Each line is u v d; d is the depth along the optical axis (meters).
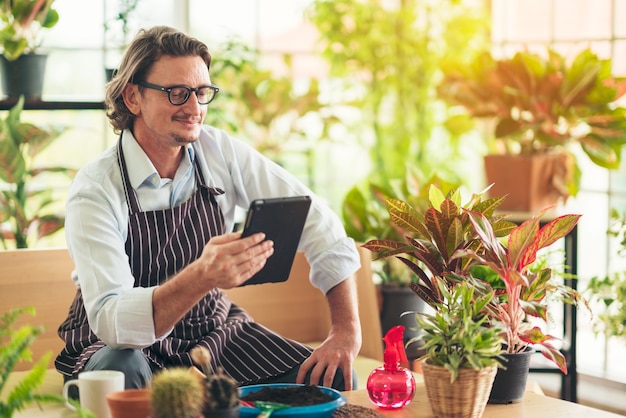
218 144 2.64
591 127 3.58
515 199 3.60
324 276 2.56
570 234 3.40
